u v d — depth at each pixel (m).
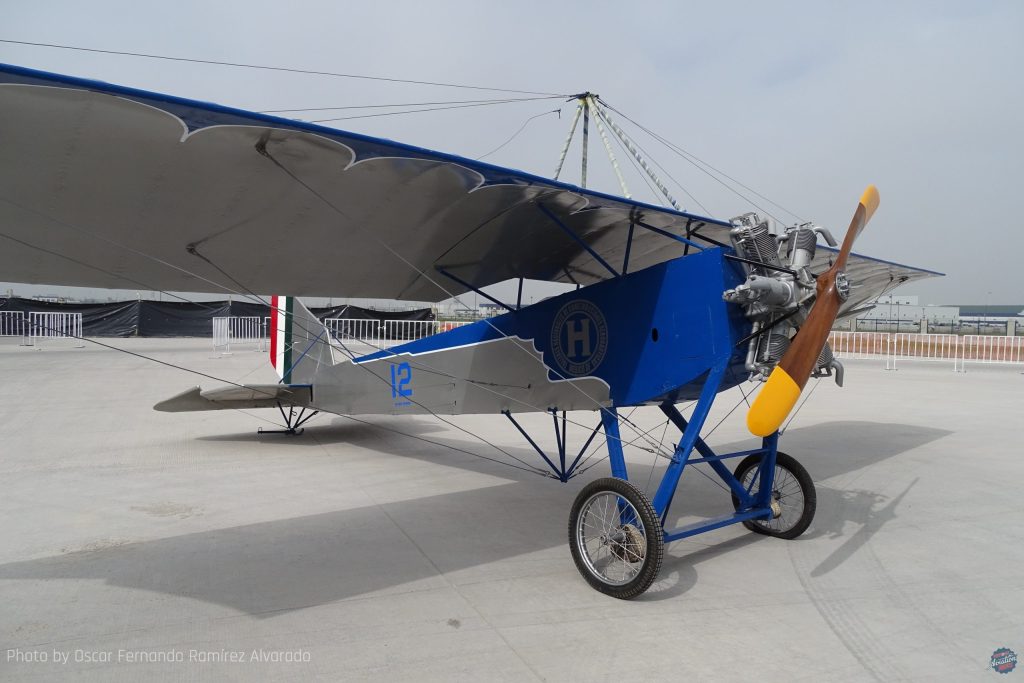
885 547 4.59
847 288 3.67
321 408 7.90
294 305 8.47
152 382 14.36
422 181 3.50
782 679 2.80
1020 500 5.82
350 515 5.31
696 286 4.04
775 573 4.11
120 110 2.48
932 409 11.77
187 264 4.21
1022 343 23.59
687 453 3.92
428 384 6.25
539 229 4.66
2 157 2.77
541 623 3.35
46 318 27.42
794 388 3.68
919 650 3.08
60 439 8.45
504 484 6.44
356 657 2.98
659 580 3.99
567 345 4.90
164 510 5.37
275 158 3.03
